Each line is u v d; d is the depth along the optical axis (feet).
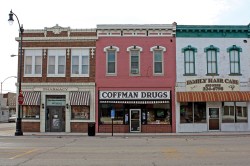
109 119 116.57
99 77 117.50
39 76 118.73
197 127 115.75
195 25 117.70
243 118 117.29
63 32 119.34
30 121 117.70
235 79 117.19
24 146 65.62
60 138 91.15
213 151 55.83
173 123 115.55
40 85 118.21
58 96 118.52
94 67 118.01
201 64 117.50
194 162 43.83
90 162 44.09
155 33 118.52
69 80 117.91
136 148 60.90
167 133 111.75
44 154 52.39
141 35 118.52
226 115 116.88
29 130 117.60
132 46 118.01
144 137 95.14
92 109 116.57
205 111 116.88
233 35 118.93
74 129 116.67
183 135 103.09
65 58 118.83
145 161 44.83
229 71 117.60
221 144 69.15
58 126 117.70
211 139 85.20
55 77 118.52
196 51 117.91
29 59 119.85
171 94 116.57
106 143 72.43
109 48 118.11
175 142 74.90
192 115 116.26
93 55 118.21
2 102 256.32
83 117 117.19
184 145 67.00
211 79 116.78
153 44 118.21
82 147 63.00
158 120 116.47
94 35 118.93
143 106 116.98
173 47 118.11
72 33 119.03
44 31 119.44
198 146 64.64
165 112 116.78
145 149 59.16
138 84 116.98
